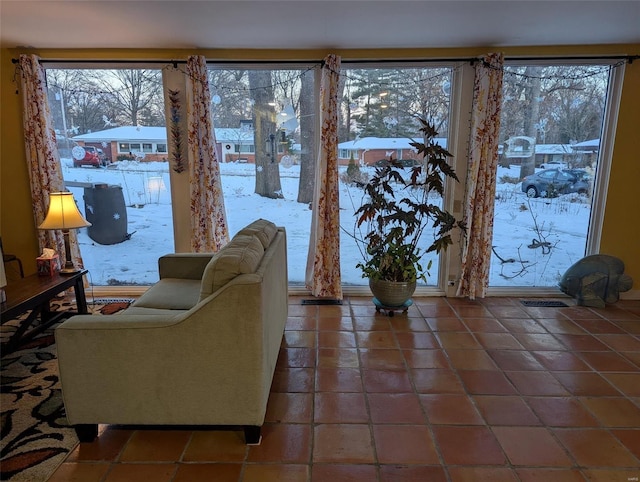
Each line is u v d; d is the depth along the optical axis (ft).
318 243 11.98
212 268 5.83
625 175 11.91
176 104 11.64
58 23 9.26
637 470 5.57
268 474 5.49
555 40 10.68
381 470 5.56
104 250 12.91
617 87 11.45
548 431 6.38
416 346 9.35
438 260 12.86
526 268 12.89
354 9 8.45
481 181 11.56
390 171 10.71
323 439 6.19
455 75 11.55
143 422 6.01
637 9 8.48
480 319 10.97
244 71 11.82
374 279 11.10
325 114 11.31
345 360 8.68
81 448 6.00
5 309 7.62
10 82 11.43
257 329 5.64
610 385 7.72
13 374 8.00
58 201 9.78
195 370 5.78
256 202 12.57
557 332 10.12
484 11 8.59
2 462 5.68
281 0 7.96
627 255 12.41
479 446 6.03
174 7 8.30
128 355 5.73
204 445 6.08
